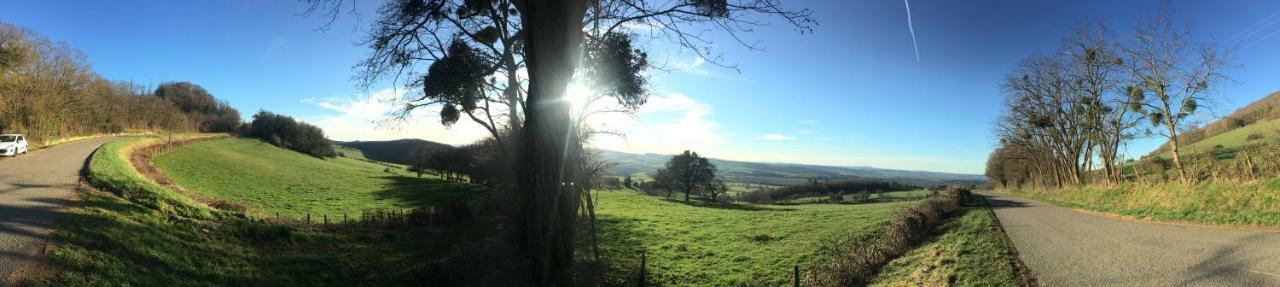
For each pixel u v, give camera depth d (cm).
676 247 2148
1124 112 3688
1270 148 2038
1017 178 7956
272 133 10112
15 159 3147
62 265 979
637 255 1948
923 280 1109
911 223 1788
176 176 3959
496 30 1836
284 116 10494
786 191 9719
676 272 1689
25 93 4853
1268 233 1327
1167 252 1173
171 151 5478
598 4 1434
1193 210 1897
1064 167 5266
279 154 8088
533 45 1191
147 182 2194
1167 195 2258
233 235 1539
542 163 1182
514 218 1609
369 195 4466
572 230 1224
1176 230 1554
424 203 3966
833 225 2611
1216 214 1736
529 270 1171
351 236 1870
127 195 1781
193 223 1560
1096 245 1348
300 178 5300
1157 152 5800
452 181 6112
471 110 1912
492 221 2319
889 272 1279
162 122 9650
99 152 3281
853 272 1259
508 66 1808
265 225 1719
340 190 4694
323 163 7744
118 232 1253
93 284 952
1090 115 4038
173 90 11494
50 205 1463
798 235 2320
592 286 1345
